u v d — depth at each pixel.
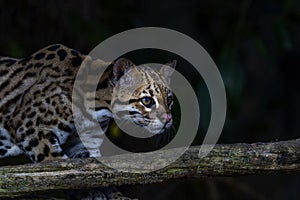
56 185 6.91
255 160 6.89
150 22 15.39
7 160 12.27
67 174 6.89
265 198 14.45
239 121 16.33
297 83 17.11
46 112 8.15
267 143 6.98
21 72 8.68
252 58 16.20
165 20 15.49
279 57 16.86
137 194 14.33
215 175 7.02
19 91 8.56
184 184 14.80
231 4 14.45
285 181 16.31
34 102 8.23
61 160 6.97
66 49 8.69
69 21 12.60
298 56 16.88
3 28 12.96
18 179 6.87
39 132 8.12
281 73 17.08
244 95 16.53
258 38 13.49
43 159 8.09
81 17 12.77
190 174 7.00
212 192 14.37
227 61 12.80
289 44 13.16
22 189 6.89
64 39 12.99
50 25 12.96
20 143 8.28
